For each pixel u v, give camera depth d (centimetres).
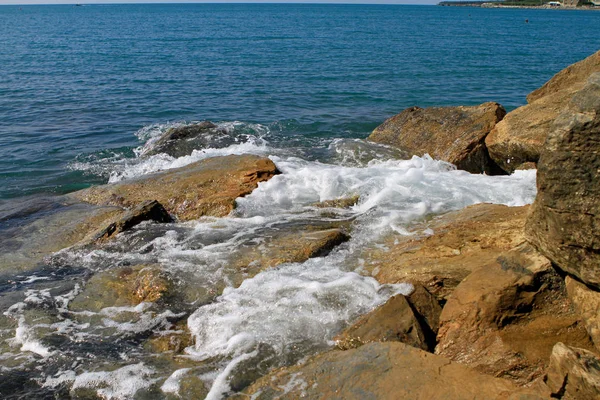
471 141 1290
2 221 1045
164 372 606
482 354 576
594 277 518
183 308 721
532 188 1072
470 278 639
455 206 983
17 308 732
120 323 699
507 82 3047
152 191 1103
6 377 601
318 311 685
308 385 533
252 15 15550
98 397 575
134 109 2247
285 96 2536
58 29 8012
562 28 9356
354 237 874
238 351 628
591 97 502
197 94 2595
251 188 1072
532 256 610
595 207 501
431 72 3400
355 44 5488
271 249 831
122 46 5081
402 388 505
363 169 1170
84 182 1383
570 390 468
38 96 2472
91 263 852
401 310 629
